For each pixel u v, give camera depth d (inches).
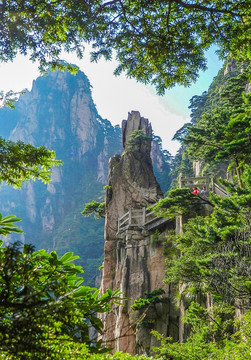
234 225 684.7
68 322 129.2
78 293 144.5
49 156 394.6
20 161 383.9
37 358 116.2
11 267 124.2
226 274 628.4
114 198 1886.1
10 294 127.6
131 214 1716.3
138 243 1604.3
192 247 841.5
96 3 356.5
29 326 116.1
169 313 1307.8
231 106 1263.5
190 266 813.2
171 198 1091.9
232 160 971.3
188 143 1150.3
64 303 125.7
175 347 763.4
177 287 1327.5
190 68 407.5
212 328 769.6
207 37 386.3
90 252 6530.5
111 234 1815.9
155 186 1877.5
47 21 347.3
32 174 405.4
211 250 778.2
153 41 385.7
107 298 150.2
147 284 1491.1
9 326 115.1
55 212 7711.6
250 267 590.9
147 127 2197.3
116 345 1285.7
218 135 1051.3
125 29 379.9
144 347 1272.1
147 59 405.7
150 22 381.4
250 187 729.6
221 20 377.4
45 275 145.9
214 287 670.5
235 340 676.7
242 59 421.1
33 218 7667.3
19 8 336.2
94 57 390.6
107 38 381.1
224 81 3767.2
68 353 127.7
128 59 403.9
